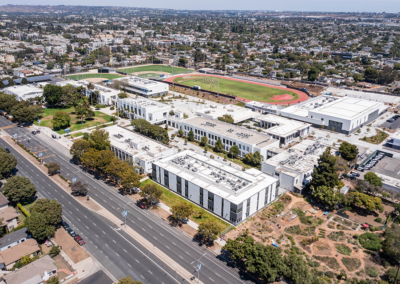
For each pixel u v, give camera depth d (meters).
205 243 122.62
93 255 114.88
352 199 140.50
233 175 150.88
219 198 133.38
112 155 169.25
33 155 194.50
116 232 127.94
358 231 127.94
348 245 119.88
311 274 101.00
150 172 176.50
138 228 130.75
